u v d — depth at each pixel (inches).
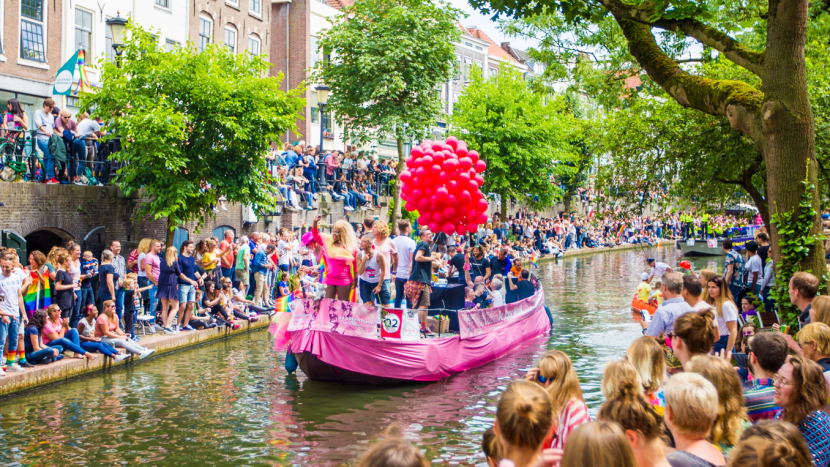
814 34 489.1
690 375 146.3
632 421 137.3
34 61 755.4
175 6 951.0
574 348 539.5
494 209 1535.4
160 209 594.9
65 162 589.0
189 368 466.0
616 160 640.4
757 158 546.0
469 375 458.3
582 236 1708.9
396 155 1496.1
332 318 418.3
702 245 1565.0
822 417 161.6
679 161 614.9
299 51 1266.0
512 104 1353.3
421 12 934.4
